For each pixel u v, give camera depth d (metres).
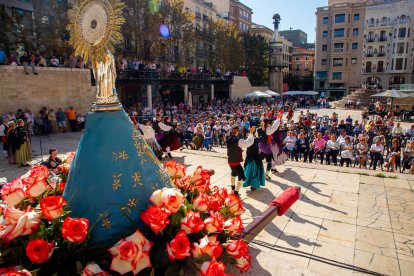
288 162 9.26
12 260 1.83
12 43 18.77
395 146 11.65
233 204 2.56
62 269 1.83
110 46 2.30
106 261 1.90
